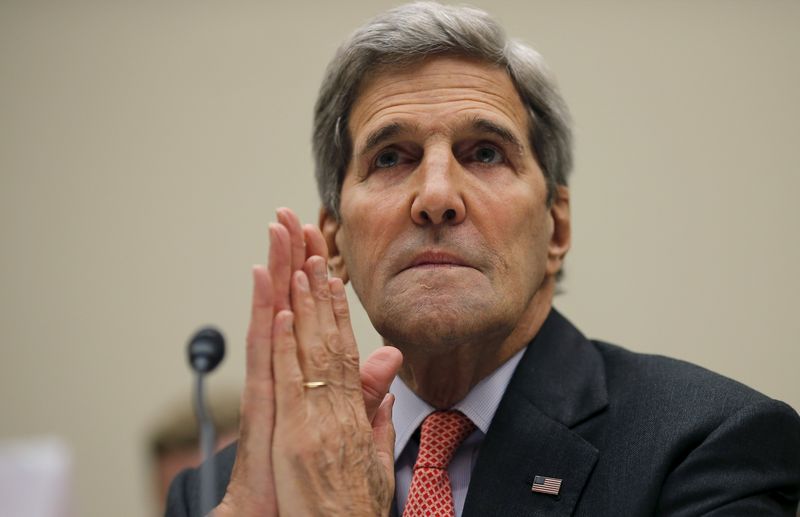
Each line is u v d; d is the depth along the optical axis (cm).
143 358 841
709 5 795
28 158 873
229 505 353
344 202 416
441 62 407
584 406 394
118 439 830
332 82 426
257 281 355
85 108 873
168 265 851
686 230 773
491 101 405
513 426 390
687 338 759
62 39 877
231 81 861
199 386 338
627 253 778
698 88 787
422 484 388
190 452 648
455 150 405
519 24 811
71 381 841
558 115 433
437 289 378
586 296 778
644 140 790
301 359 358
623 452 372
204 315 842
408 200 390
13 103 878
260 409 355
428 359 403
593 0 808
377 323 395
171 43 868
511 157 405
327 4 857
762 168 768
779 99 772
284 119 852
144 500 822
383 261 391
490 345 401
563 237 444
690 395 383
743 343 750
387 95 406
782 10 781
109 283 852
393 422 420
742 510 345
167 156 863
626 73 799
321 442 349
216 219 851
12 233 862
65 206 866
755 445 361
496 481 378
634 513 353
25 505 338
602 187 789
